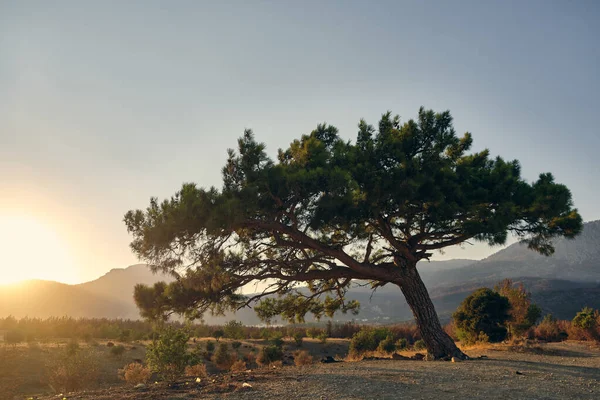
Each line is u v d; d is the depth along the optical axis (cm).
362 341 4091
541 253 1584
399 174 1380
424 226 1583
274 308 1759
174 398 846
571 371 1170
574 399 825
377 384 958
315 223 1291
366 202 1366
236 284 1377
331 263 1558
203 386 986
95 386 1894
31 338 5772
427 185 1385
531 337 2756
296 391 882
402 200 1387
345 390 891
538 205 1423
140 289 1322
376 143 1476
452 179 1448
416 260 1620
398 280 1600
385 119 1573
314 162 1380
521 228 1569
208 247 1254
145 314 1299
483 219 1429
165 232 1150
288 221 1375
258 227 1338
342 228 1395
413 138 1509
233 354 4816
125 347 5338
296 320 1809
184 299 1270
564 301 16200
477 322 2588
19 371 3181
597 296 16038
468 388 918
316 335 7781
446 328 3588
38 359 3603
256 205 1235
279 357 3919
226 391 905
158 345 1329
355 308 1842
